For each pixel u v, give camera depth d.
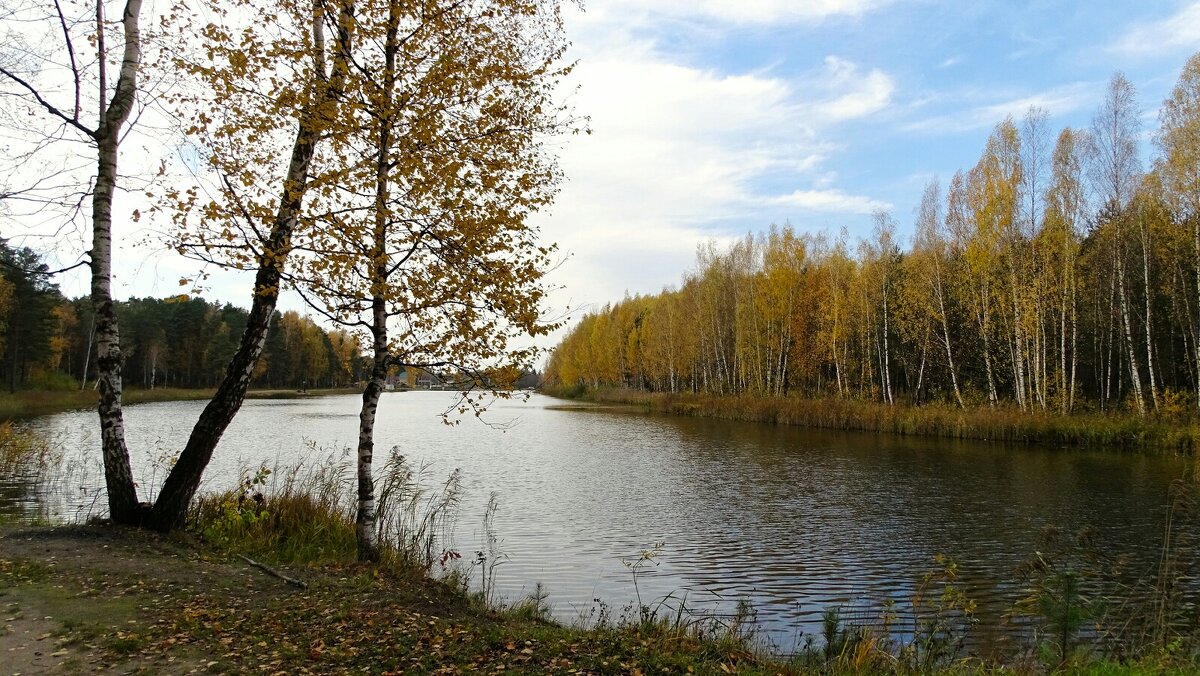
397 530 11.54
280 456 24.72
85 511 13.65
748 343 56.47
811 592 11.18
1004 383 45.19
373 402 8.73
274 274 8.41
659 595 10.91
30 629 5.50
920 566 12.58
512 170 8.39
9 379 54.25
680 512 17.08
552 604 10.22
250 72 7.31
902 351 51.56
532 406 77.06
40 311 50.25
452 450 29.89
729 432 39.03
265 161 7.75
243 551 9.12
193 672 4.86
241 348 9.54
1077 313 40.12
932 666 7.09
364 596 7.23
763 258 57.78
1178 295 35.41
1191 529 14.75
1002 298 36.72
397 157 7.83
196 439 9.38
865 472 23.50
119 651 5.16
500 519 16.08
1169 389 31.62
